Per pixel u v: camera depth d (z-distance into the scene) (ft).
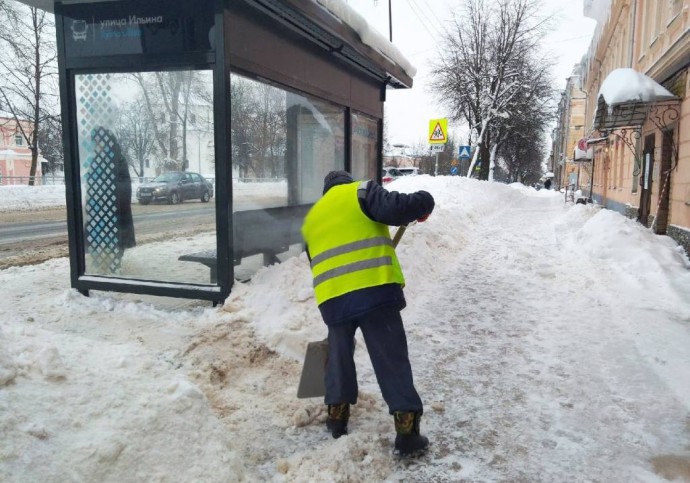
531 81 96.58
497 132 98.94
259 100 18.92
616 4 60.59
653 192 39.63
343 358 10.09
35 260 28.40
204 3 14.69
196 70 15.40
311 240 10.34
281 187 21.26
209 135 16.06
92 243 17.56
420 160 209.46
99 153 17.30
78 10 15.92
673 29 35.12
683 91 32.17
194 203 16.85
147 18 15.25
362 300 9.47
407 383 9.55
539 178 291.99
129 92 16.87
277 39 17.48
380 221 9.57
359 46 20.18
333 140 23.57
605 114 39.04
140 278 17.30
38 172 170.50
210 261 16.49
